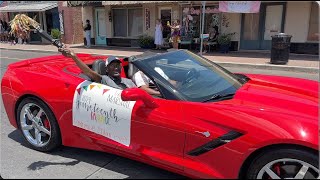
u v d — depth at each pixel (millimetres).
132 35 19000
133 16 18656
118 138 3074
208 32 15898
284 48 10938
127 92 2725
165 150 2811
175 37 15312
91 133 3281
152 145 2873
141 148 2934
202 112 2648
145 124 2859
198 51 15266
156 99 2926
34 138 3811
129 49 17562
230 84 3336
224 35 14992
